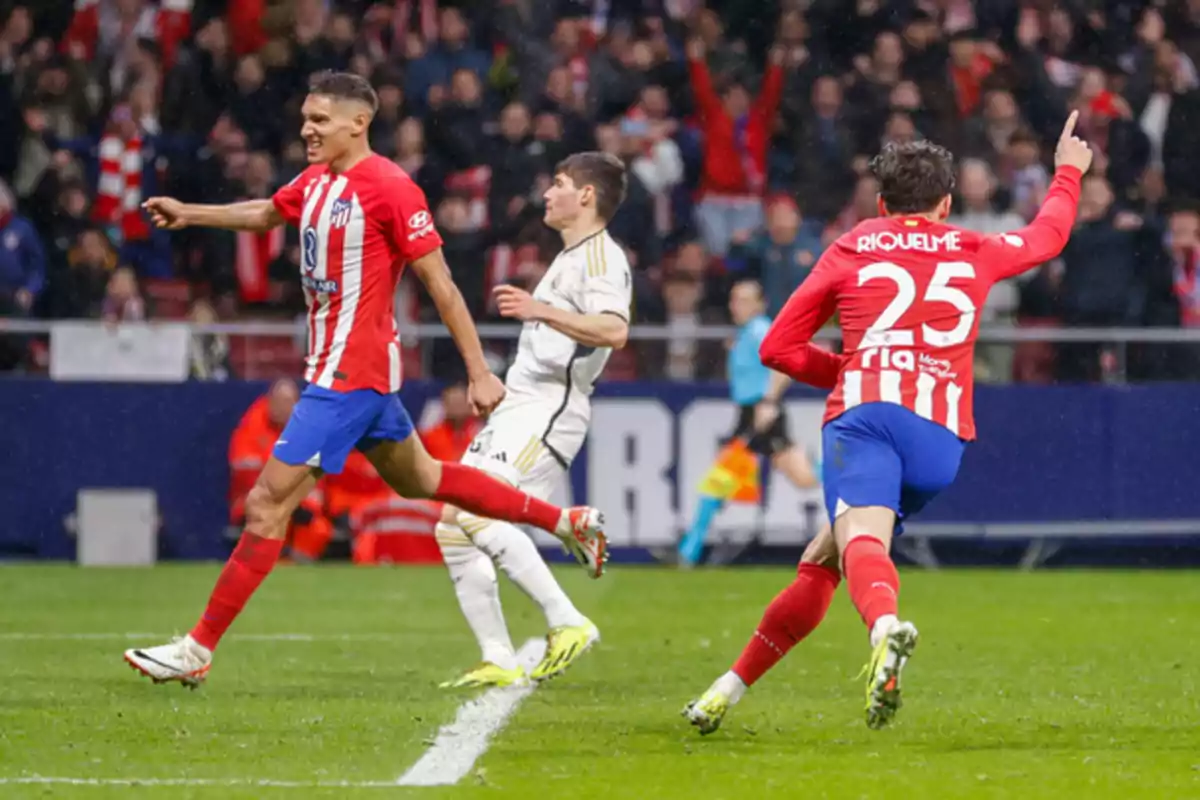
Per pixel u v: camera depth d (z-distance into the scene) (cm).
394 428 2162
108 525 4622
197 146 5447
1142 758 1773
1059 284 5147
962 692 2330
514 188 5278
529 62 5728
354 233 2097
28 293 5069
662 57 5809
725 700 1891
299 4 5750
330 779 1622
